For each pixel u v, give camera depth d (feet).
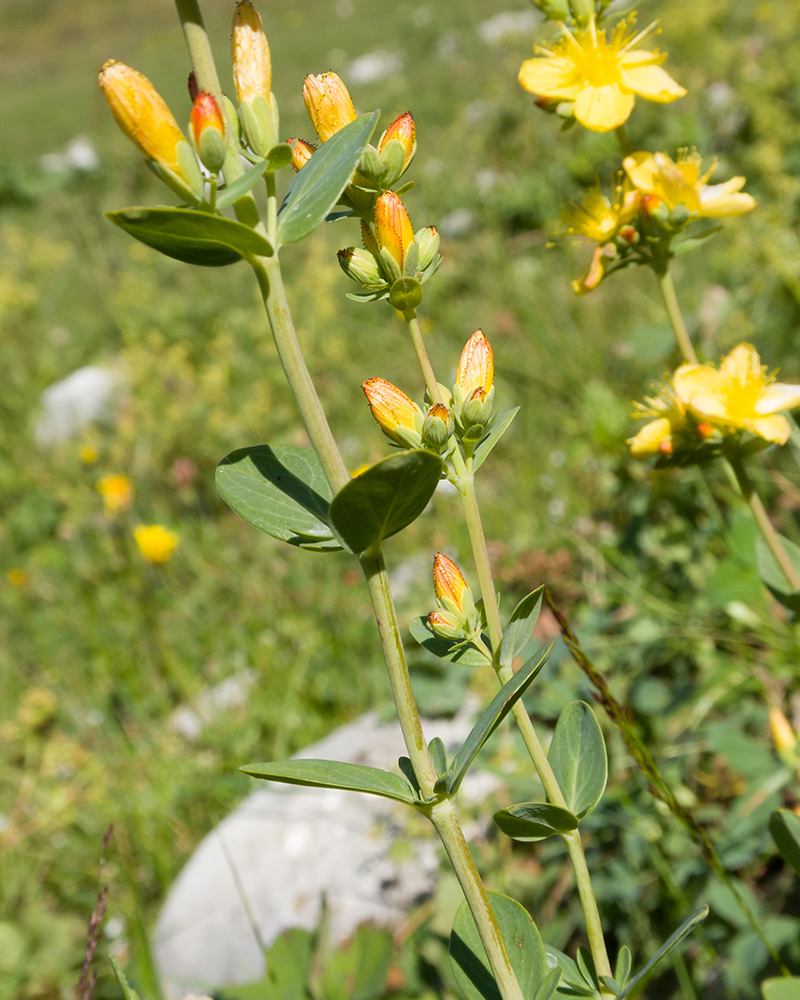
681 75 4.56
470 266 4.14
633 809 1.49
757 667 1.70
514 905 0.85
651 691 1.70
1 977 1.85
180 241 0.71
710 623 1.82
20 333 5.08
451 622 0.83
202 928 1.82
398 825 1.82
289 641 2.54
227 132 0.74
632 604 1.98
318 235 4.83
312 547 0.79
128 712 2.54
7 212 8.04
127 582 2.99
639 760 0.90
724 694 1.67
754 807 1.38
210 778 2.16
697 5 5.05
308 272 4.35
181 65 13.05
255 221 0.73
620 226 1.16
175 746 2.32
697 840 0.94
